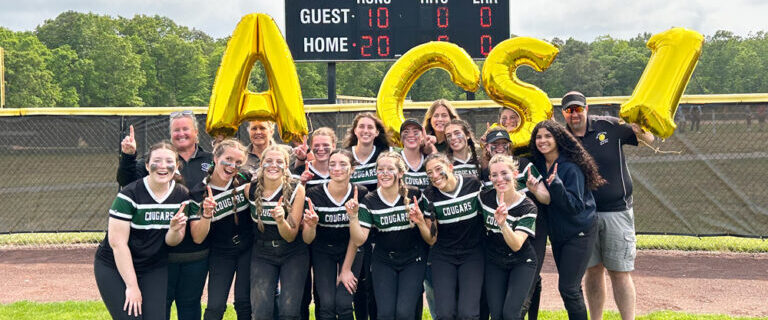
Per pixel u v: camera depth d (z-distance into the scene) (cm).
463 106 895
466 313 437
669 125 490
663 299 688
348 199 466
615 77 9306
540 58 524
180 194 432
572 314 476
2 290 747
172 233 420
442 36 1145
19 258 925
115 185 954
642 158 894
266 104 516
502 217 427
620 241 512
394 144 552
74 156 951
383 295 455
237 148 447
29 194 952
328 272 470
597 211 516
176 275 459
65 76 6581
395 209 452
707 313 631
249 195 456
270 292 448
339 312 460
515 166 451
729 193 862
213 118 507
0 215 952
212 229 461
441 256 461
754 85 9925
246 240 470
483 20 1145
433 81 6644
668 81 492
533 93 521
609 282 758
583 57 9031
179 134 473
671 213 884
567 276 473
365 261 498
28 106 5897
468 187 457
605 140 510
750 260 870
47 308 645
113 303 415
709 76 9938
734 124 855
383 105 554
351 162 494
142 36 7906
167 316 465
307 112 913
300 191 452
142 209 417
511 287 448
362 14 1144
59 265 883
